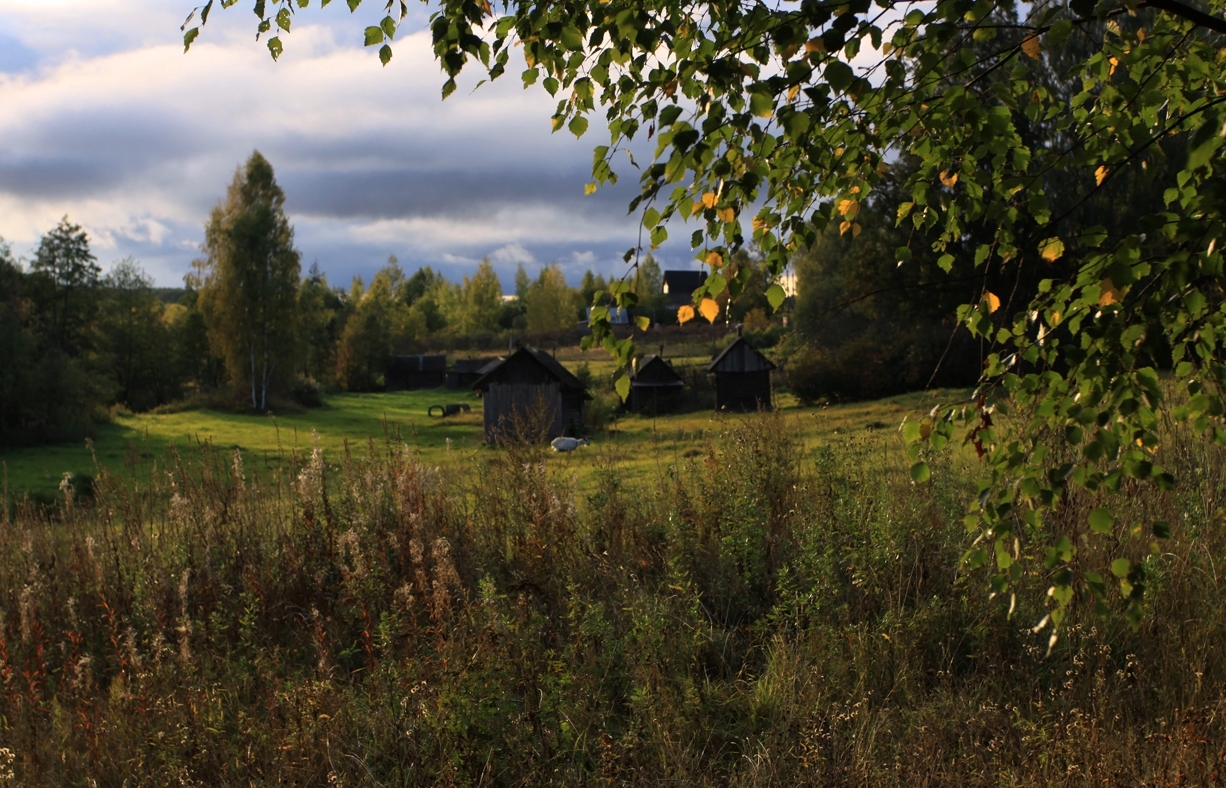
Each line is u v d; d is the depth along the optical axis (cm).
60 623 742
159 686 603
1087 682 489
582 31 307
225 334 6325
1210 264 213
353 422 5322
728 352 4588
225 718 574
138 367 6781
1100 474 248
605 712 530
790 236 351
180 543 807
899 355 4003
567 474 1046
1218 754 389
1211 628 504
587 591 697
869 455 887
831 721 486
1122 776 394
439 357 10131
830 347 4325
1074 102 331
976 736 460
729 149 271
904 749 451
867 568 642
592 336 262
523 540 775
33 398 4034
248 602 703
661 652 587
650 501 867
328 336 10025
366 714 542
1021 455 275
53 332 5934
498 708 508
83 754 554
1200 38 298
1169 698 473
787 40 240
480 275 13425
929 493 729
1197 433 287
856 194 355
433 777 476
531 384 3834
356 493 839
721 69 246
